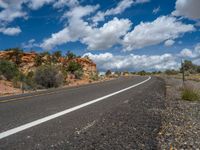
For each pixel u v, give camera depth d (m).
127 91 17.08
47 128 5.79
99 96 13.61
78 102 10.84
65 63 64.50
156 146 4.51
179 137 5.38
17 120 6.74
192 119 7.57
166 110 8.98
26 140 4.79
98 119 6.79
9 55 61.09
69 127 5.88
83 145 4.45
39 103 10.58
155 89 18.22
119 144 4.51
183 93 13.06
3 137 5.02
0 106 9.80
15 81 25.39
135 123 6.24
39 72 28.42
